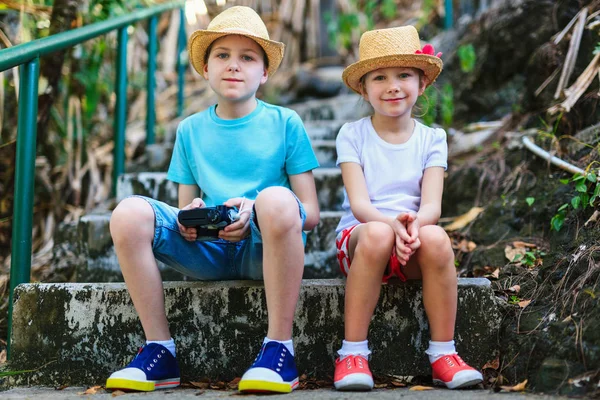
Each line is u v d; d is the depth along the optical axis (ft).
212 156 5.84
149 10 9.95
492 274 6.59
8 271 8.20
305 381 5.34
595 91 7.48
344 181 5.89
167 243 5.34
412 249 4.97
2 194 8.77
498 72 10.39
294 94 14.97
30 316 5.57
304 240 5.80
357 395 4.63
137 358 5.07
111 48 10.71
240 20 5.63
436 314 5.12
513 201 7.55
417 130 5.97
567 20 8.77
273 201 4.85
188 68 15.58
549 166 7.39
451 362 5.03
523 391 4.69
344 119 12.63
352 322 5.12
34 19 8.71
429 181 5.74
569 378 4.54
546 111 8.20
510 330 5.31
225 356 5.48
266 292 5.01
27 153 5.97
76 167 10.06
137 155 11.87
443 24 14.84
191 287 5.52
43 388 5.41
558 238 6.37
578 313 4.93
